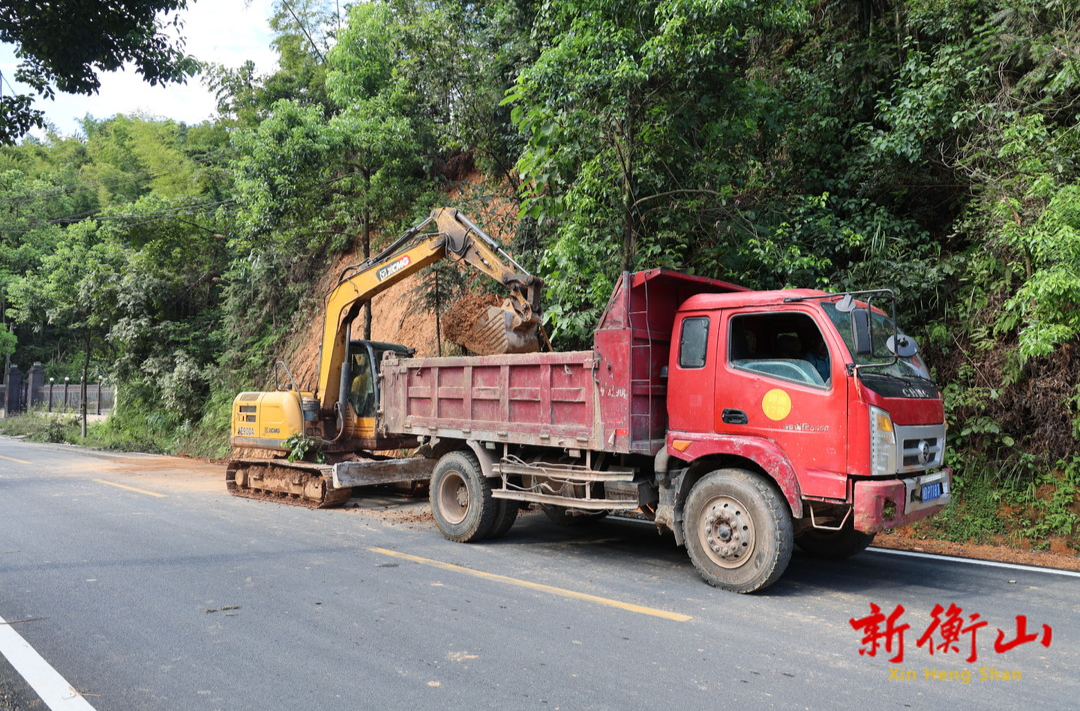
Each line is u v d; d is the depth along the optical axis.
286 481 11.07
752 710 3.75
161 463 17.39
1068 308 7.79
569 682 4.10
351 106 14.32
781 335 6.23
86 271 24.36
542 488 7.70
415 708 3.76
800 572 6.86
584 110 9.20
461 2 14.57
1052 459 8.65
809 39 12.44
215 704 3.81
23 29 9.88
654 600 5.81
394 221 15.44
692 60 8.68
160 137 28.12
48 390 37.12
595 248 9.98
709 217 10.40
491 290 12.55
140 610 5.46
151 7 10.24
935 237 10.70
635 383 6.67
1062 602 5.86
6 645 4.70
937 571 6.93
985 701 3.90
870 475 5.64
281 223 14.38
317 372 18.42
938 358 9.70
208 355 22.80
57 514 9.80
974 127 9.53
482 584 6.28
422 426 8.79
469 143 14.26
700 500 6.35
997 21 9.40
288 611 5.44
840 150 11.09
